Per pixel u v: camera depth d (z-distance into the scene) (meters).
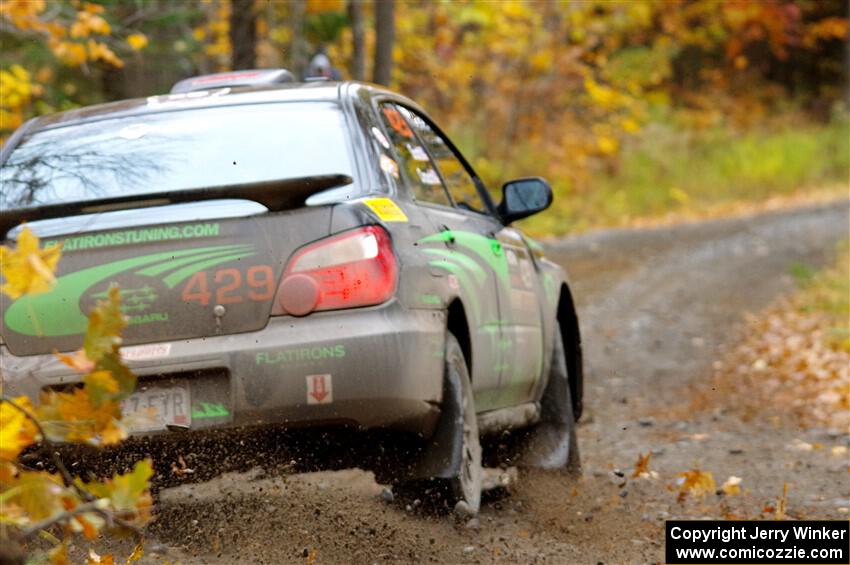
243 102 15.05
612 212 82.44
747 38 119.75
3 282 13.04
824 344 35.62
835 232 67.69
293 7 54.06
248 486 14.53
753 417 26.70
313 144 14.38
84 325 12.81
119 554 12.80
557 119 84.44
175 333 12.77
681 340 38.56
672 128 101.31
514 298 17.39
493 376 16.12
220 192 12.64
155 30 40.47
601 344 38.16
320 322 12.80
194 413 12.71
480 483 14.89
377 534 13.77
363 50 57.19
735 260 57.94
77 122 15.27
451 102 83.06
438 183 16.55
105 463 12.95
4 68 37.12
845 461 21.25
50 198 14.20
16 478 8.03
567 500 17.44
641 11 87.75
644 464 18.45
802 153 101.31
